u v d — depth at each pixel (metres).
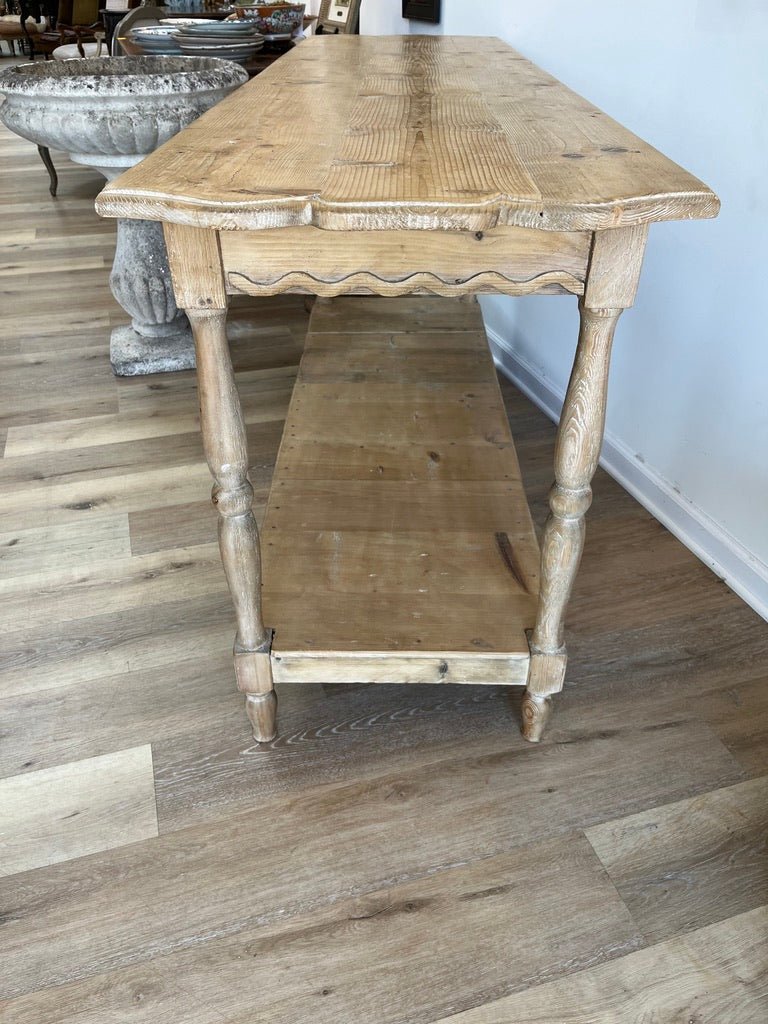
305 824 1.19
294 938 1.04
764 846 1.16
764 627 1.56
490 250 0.89
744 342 1.50
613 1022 0.96
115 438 2.20
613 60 1.78
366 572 1.37
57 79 2.00
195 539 1.80
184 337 2.64
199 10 4.16
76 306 3.06
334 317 2.38
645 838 1.17
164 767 1.28
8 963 1.02
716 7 1.42
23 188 4.66
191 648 1.51
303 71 1.70
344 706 1.40
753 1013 0.97
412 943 1.04
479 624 1.25
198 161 0.92
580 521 1.08
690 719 1.36
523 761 1.29
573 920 1.06
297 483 1.61
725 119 1.45
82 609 1.60
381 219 0.77
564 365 2.23
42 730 1.34
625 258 0.88
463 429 1.80
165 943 1.04
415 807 1.21
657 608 1.61
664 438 1.80
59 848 1.16
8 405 2.37
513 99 1.37
